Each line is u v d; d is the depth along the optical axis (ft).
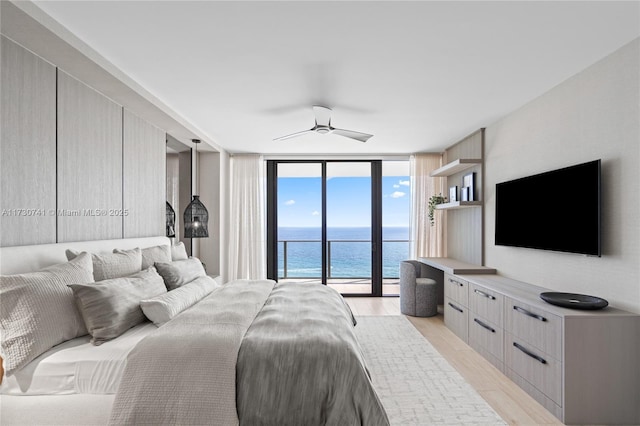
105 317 7.08
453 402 9.18
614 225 8.73
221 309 8.63
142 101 11.21
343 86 10.91
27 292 6.44
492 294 11.66
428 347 13.24
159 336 6.86
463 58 9.06
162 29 7.66
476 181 16.42
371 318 17.30
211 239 19.54
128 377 6.27
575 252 9.72
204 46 8.43
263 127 15.61
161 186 14.33
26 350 6.34
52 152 8.52
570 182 9.95
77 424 6.35
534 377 9.39
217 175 19.58
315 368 6.62
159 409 6.07
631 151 8.28
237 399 6.40
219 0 6.63
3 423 6.42
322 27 7.61
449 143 18.74
